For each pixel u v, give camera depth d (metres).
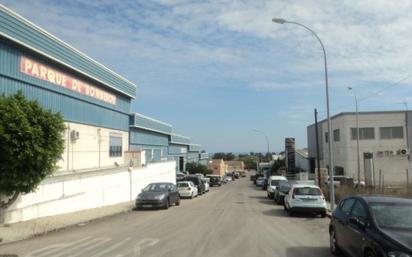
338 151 69.44
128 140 46.81
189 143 98.12
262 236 15.73
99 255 11.72
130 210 27.38
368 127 65.44
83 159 33.72
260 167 131.50
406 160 64.12
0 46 22.98
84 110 34.16
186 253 12.06
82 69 32.72
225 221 20.81
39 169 17.12
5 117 16.30
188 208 29.30
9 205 17.53
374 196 10.80
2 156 16.39
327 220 22.34
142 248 12.85
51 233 16.73
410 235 8.54
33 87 26.30
